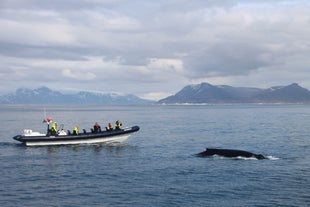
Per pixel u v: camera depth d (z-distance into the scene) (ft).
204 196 107.76
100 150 192.65
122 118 545.03
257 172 136.15
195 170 140.26
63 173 137.08
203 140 237.86
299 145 209.05
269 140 234.58
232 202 102.53
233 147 204.03
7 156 175.52
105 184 120.67
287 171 137.69
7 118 545.85
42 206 99.45
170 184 120.16
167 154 179.52
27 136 205.87
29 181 124.88
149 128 336.29
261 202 102.37
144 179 126.82
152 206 99.60
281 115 618.44
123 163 155.94
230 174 133.39
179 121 455.22
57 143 206.80
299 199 104.68
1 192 111.75
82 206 99.60
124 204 101.09
